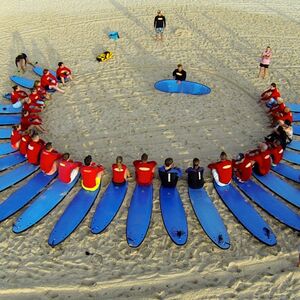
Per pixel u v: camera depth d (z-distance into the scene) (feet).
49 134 39.68
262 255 28.09
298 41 59.57
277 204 31.63
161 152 37.47
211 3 73.36
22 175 34.04
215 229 29.48
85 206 31.12
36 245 28.73
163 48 56.90
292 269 27.25
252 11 70.13
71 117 42.27
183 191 33.04
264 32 62.23
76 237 29.25
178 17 67.31
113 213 30.71
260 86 48.16
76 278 26.66
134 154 37.17
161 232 29.66
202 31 62.28
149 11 69.56
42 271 27.07
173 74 47.06
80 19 66.44
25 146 35.32
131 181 33.91
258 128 41.06
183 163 36.17
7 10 70.23
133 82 48.60
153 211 31.14
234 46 57.67
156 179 34.12
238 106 44.39
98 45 57.72
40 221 30.37
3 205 31.19
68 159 32.78
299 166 36.09
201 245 28.78
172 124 41.29
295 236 29.48
